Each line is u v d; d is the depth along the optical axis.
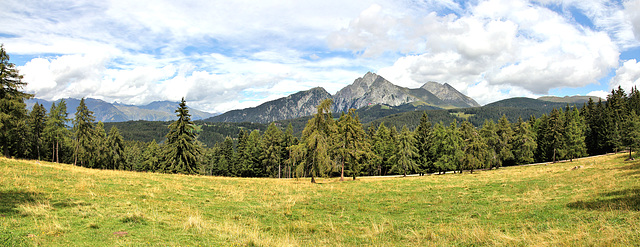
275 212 16.70
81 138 53.00
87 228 9.82
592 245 8.21
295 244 10.31
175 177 30.14
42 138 57.66
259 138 78.06
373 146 65.19
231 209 16.78
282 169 72.19
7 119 29.31
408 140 52.91
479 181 31.41
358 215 16.75
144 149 93.06
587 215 12.48
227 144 76.31
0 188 14.66
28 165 24.62
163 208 14.89
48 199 13.72
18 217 10.26
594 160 53.06
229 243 9.41
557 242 8.81
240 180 33.88
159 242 8.93
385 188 28.22
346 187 29.16
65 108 56.78
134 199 16.27
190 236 9.92
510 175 36.41
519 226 12.07
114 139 65.94
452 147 54.75
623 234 8.79
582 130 73.25
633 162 37.44
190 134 45.53
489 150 57.69
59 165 32.22
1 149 51.69
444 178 38.59
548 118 69.81
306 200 21.28
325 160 35.12
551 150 68.19
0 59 27.38
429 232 11.95
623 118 68.31
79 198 14.73
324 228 13.53
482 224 13.20
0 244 7.17
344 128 40.94
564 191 20.03
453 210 17.22
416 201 21.00
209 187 24.20
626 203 13.58
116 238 9.03
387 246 10.27
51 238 8.41
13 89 28.62
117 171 31.89
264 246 9.38
